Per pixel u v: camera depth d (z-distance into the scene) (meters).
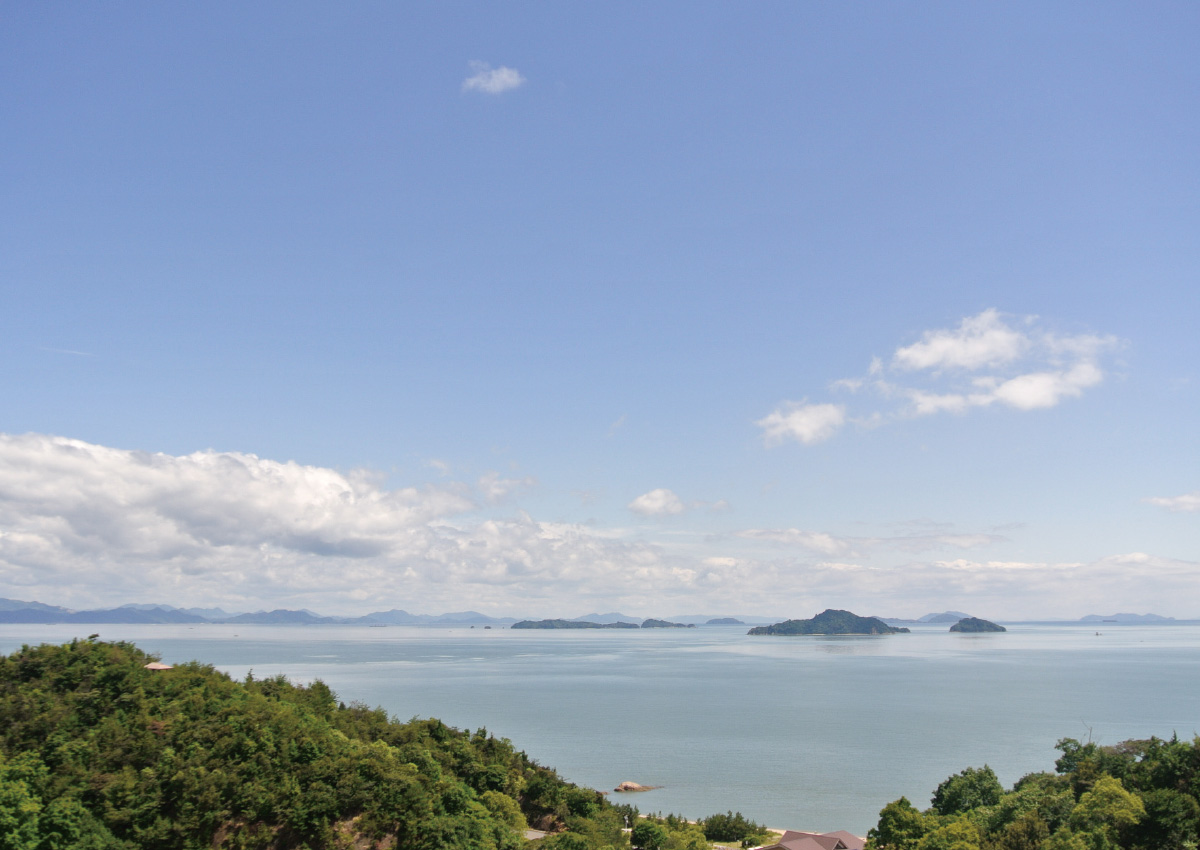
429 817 79.81
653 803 150.12
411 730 108.38
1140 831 80.44
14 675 89.94
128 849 68.25
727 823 122.12
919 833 97.69
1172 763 90.88
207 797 72.38
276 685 108.06
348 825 77.50
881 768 180.25
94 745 78.06
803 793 157.75
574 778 172.12
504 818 96.56
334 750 84.62
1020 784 120.75
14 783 69.62
